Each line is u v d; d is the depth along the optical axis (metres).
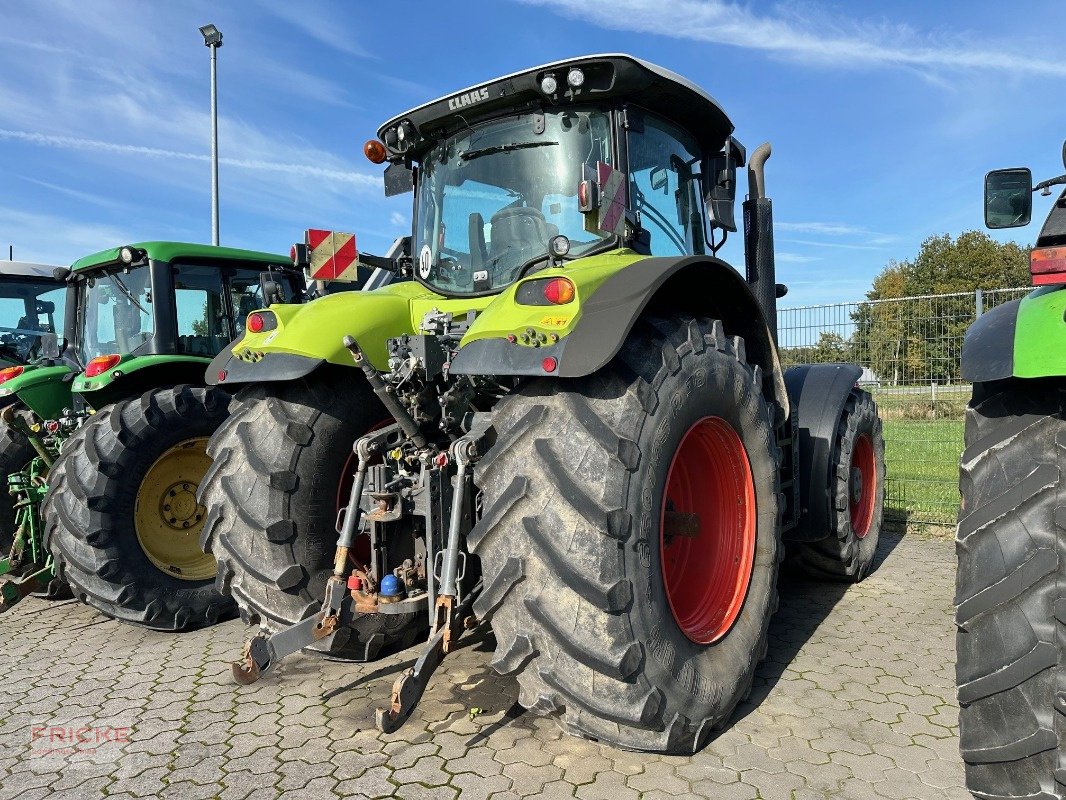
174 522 4.25
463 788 2.29
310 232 3.11
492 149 3.16
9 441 5.08
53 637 3.96
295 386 3.09
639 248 3.05
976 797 1.85
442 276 3.34
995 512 1.81
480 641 3.55
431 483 2.51
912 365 6.89
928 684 3.02
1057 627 1.70
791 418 3.75
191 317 5.28
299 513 2.97
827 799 2.21
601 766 2.40
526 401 2.35
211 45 11.97
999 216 2.25
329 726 2.74
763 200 3.88
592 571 2.14
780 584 4.52
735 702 2.63
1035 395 1.87
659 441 2.32
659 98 3.08
